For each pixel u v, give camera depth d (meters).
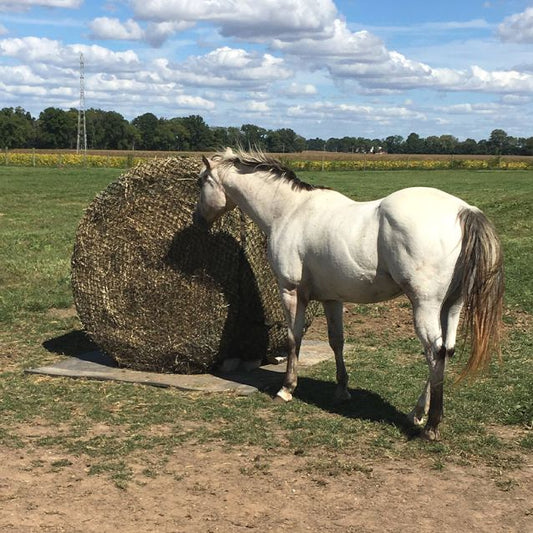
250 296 7.02
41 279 12.28
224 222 6.85
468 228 4.87
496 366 7.20
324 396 6.44
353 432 5.49
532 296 10.34
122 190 7.18
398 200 5.14
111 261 7.21
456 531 3.96
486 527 4.01
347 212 5.62
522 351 7.77
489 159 78.88
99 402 6.29
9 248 15.48
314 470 4.76
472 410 5.93
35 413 5.98
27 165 62.66
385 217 5.16
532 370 7.05
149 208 7.09
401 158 87.50
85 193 31.27
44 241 16.53
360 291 5.51
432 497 4.37
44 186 35.25
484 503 4.30
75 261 7.36
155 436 5.40
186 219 6.97
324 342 8.50
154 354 7.11
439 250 4.88
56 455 5.06
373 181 44.47
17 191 32.00
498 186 39.22
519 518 4.11
